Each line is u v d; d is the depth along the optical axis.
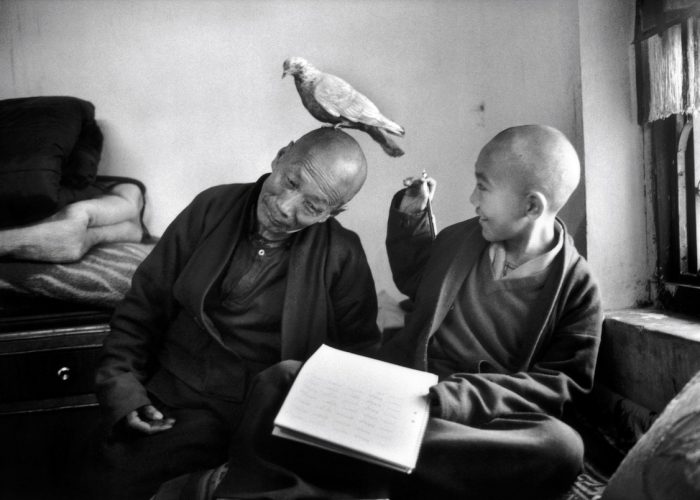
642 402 1.25
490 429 1.00
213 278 1.23
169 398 1.25
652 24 1.37
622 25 1.45
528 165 1.10
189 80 1.77
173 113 1.77
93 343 1.45
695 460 0.73
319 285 1.28
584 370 1.14
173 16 1.76
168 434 1.14
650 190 1.46
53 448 1.42
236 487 0.94
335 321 1.36
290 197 1.19
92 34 1.73
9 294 1.45
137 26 1.74
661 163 1.43
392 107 1.82
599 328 1.18
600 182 1.46
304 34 1.80
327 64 1.80
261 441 0.98
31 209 1.45
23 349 1.40
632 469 0.81
